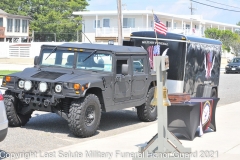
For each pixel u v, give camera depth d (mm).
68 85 9859
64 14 77000
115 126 12031
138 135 10359
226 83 29469
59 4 78438
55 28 74062
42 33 74625
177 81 14352
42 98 10281
